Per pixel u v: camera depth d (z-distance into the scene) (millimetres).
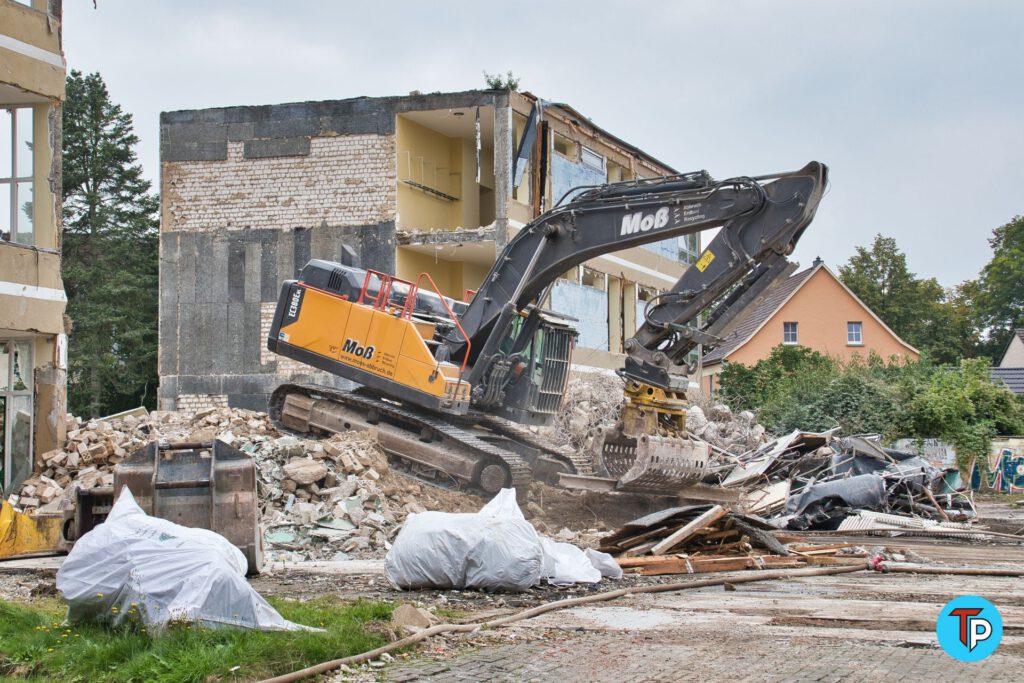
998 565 15031
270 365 30203
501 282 19938
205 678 6934
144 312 51344
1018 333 68125
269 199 30594
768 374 47531
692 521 14508
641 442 19047
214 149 30891
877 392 38250
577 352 34250
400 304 20703
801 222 17594
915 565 14672
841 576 13820
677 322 18734
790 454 25906
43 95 21156
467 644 8477
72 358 49062
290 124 30578
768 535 15242
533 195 31844
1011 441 40281
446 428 19703
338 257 30094
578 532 18484
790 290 60281
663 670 7551
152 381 50438
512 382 20562
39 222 21312
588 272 35375
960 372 44719
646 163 39750
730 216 17969
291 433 21625
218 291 30672
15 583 12078
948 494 26250
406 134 30766
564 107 33094
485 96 29938
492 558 11234
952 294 83375
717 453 26297
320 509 16672
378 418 20688
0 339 21484
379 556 15570
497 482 19297
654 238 18703
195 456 12570
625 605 10789
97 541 8336
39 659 7477
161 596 8094
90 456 20344
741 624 9539
